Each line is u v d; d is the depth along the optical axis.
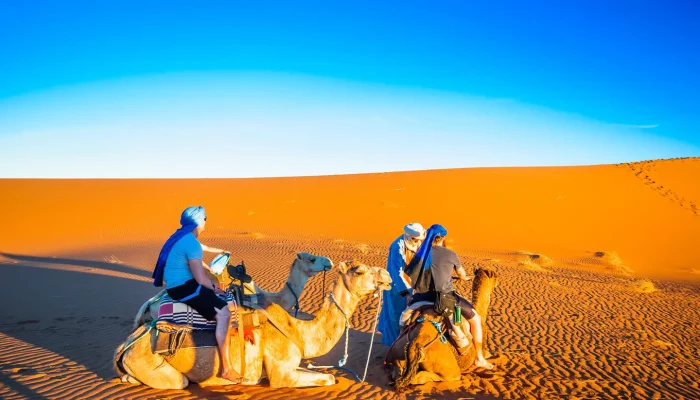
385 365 8.07
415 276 7.80
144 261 22.48
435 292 7.68
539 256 29.61
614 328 13.03
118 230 36.16
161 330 6.36
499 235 38.62
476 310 8.56
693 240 40.44
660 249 37.81
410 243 8.57
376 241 32.62
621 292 19.02
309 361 8.85
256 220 39.88
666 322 14.22
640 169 60.25
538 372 8.88
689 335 12.76
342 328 7.07
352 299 7.11
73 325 11.06
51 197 48.88
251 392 6.66
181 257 6.29
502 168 61.22
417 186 51.81
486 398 7.30
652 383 8.71
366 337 10.80
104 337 9.98
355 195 49.00
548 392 7.79
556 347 10.81
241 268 7.50
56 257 25.14
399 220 41.47
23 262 22.70
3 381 6.77
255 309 6.78
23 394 6.31
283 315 6.93
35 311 12.53
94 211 43.16
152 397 6.23
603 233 41.09
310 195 49.44
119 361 6.66
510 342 11.03
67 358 8.17
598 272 26.97
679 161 64.56
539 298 16.56
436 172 58.25
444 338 7.62
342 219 41.19
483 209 45.25
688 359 10.45
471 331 7.89
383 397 7.00
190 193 50.41
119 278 18.08
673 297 18.81
